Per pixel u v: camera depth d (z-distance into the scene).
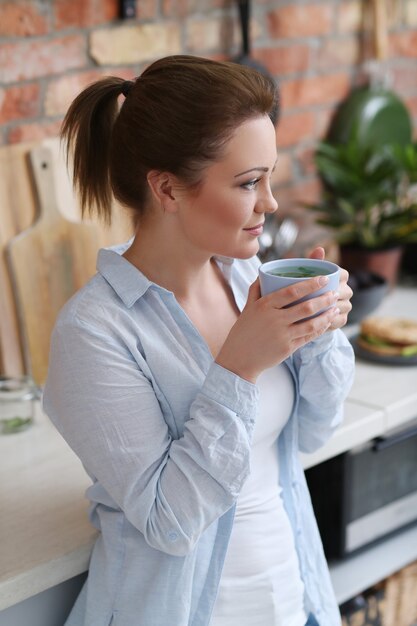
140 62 2.35
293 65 2.70
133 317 1.33
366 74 2.91
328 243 2.67
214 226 1.27
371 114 2.85
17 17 2.09
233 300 1.51
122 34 2.29
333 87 2.82
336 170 2.62
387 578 2.06
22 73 2.13
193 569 1.34
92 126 1.36
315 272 1.30
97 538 1.47
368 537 2.04
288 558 1.48
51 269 2.11
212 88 1.21
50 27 2.15
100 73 2.28
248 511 1.43
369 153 2.66
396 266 2.63
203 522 1.27
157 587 1.34
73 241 2.13
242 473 1.26
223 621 1.43
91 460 1.28
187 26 2.43
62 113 2.23
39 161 2.07
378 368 2.15
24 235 2.06
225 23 2.52
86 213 2.14
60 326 1.30
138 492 1.27
